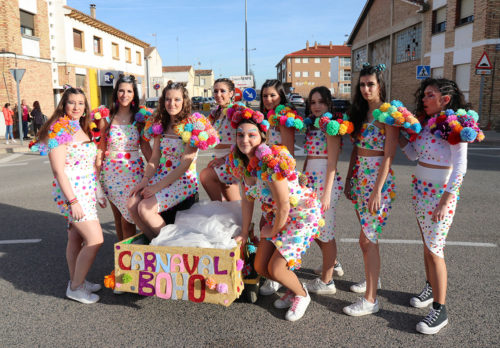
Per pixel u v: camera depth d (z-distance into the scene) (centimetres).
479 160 1017
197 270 302
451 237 486
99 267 417
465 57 1664
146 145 411
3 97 1633
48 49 1919
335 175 346
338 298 348
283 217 291
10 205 652
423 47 2036
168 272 308
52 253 452
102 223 564
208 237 318
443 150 292
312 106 341
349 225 540
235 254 294
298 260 304
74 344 278
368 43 2830
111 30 2594
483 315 311
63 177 318
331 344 277
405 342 278
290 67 7212
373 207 307
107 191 398
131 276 316
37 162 1111
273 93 379
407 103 2266
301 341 280
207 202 384
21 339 285
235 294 297
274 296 353
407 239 484
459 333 288
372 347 273
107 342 281
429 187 297
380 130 310
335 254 352
